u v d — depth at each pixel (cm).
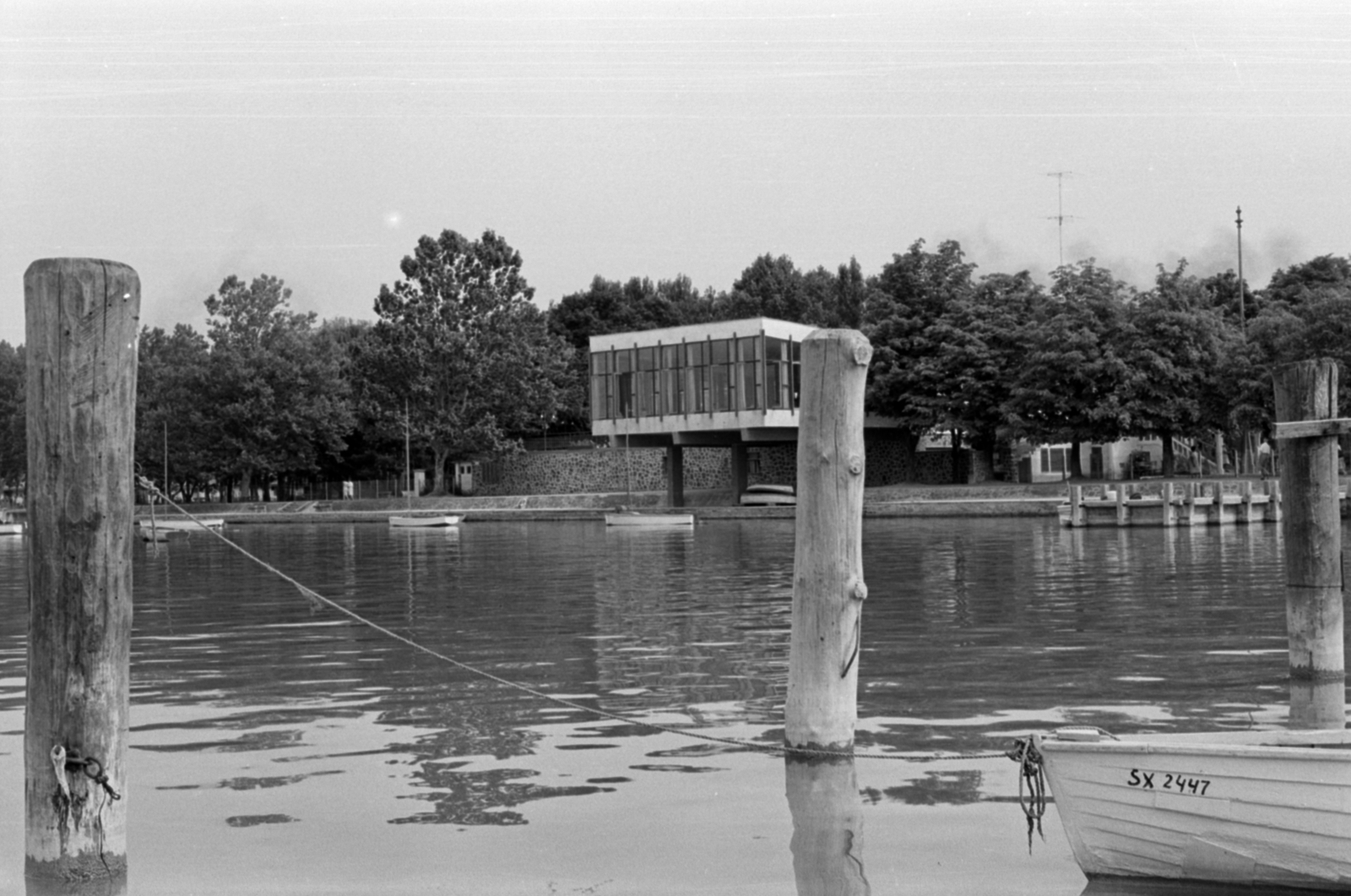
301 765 1082
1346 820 737
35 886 740
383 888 786
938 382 7019
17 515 8231
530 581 2969
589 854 841
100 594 738
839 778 1002
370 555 4234
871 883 783
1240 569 2766
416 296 8750
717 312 11888
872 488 6644
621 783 1008
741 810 929
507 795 982
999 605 2164
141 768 1077
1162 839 780
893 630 1861
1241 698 1299
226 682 1502
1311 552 1377
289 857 844
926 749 1092
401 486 9725
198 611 2323
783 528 5531
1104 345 6169
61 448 726
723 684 1442
